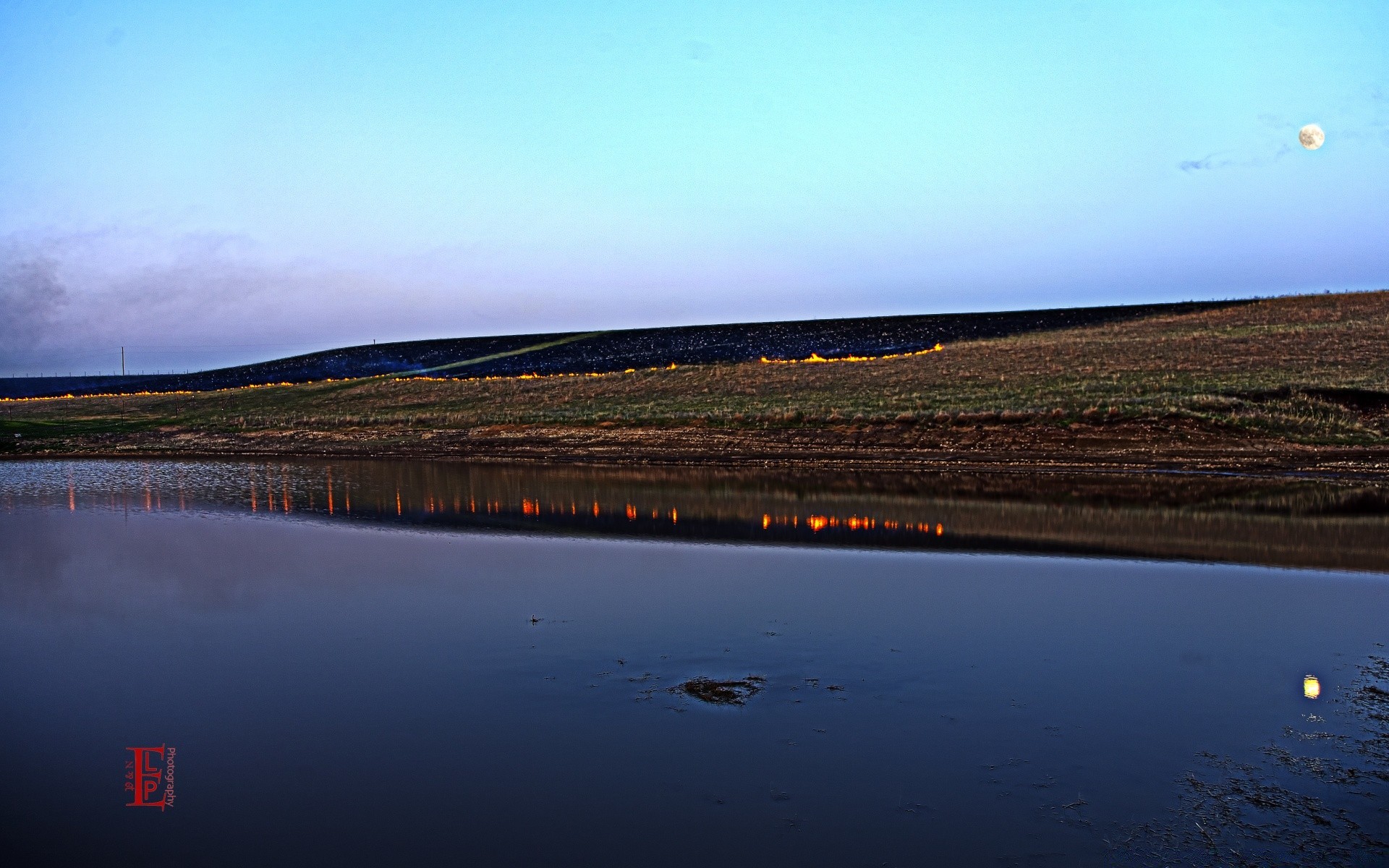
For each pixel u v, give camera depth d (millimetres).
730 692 7723
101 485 26156
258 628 9875
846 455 29109
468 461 32094
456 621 10016
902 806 5785
